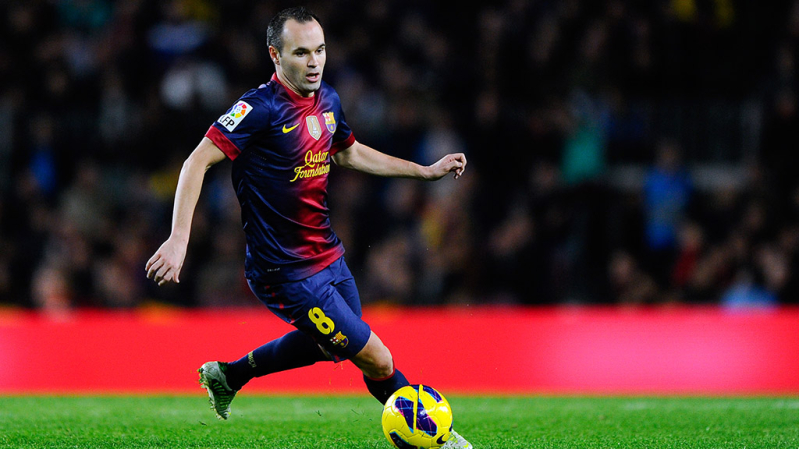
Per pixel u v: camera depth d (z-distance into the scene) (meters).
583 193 38.44
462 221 37.50
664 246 38.22
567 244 37.88
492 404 22.33
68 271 36.47
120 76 41.94
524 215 37.78
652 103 41.62
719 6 42.94
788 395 25.36
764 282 35.59
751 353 26.53
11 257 38.31
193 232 37.88
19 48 42.97
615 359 26.83
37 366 26.81
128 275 36.88
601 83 40.62
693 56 42.09
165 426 18.36
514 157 39.94
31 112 42.00
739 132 41.59
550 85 41.00
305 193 14.50
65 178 41.47
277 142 14.19
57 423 18.69
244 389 26.39
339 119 15.27
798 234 36.50
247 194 14.44
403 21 43.12
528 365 26.92
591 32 41.28
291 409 21.17
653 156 41.09
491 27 42.06
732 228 39.16
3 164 41.38
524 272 37.00
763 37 43.00
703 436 17.09
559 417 19.75
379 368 14.60
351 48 42.22
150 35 42.12
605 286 37.28
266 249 14.51
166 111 40.44
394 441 14.10
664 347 26.81
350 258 37.72
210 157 13.84
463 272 36.66
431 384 26.84
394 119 39.97
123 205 40.19
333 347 14.47
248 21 43.62
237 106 14.02
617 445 16.16
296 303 14.48
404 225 38.00
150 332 27.16
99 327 27.19
